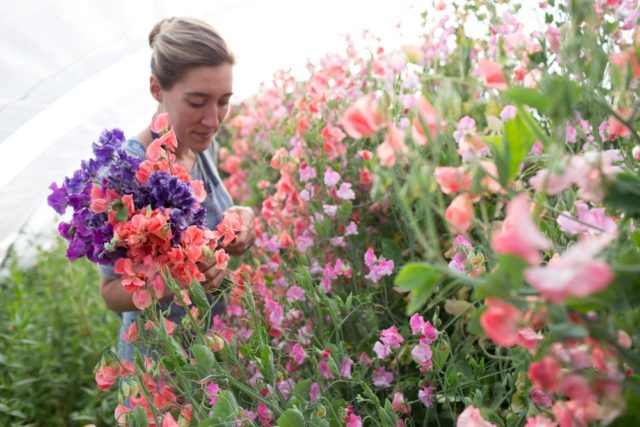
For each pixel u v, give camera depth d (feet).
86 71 10.40
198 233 5.44
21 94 9.80
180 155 7.54
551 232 4.46
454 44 8.91
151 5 9.91
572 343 2.84
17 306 12.65
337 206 8.09
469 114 7.20
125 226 5.27
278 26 12.49
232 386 6.17
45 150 11.25
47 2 8.29
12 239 14.51
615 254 2.88
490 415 4.69
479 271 4.75
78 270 13.85
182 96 6.77
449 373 5.76
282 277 8.61
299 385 5.65
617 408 2.87
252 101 14.88
